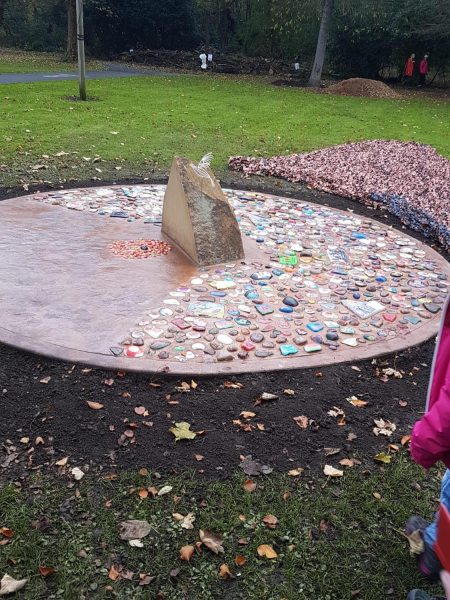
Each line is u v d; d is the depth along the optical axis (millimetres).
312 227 6887
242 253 5617
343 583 2361
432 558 2145
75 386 3547
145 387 3600
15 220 6230
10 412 3281
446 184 9312
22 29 37625
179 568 2379
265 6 29750
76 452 3008
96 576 2318
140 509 2664
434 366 2039
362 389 3762
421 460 1883
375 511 2758
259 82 24391
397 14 24484
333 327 4438
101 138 10992
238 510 2695
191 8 33000
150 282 4945
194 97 17719
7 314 4230
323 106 17875
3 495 2678
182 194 5410
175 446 3109
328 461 3082
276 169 9383
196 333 4176
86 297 4582
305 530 2619
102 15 31391
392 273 5617
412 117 16875
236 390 3633
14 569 2316
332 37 27344
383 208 8078
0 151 9453
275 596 2289
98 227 6203
